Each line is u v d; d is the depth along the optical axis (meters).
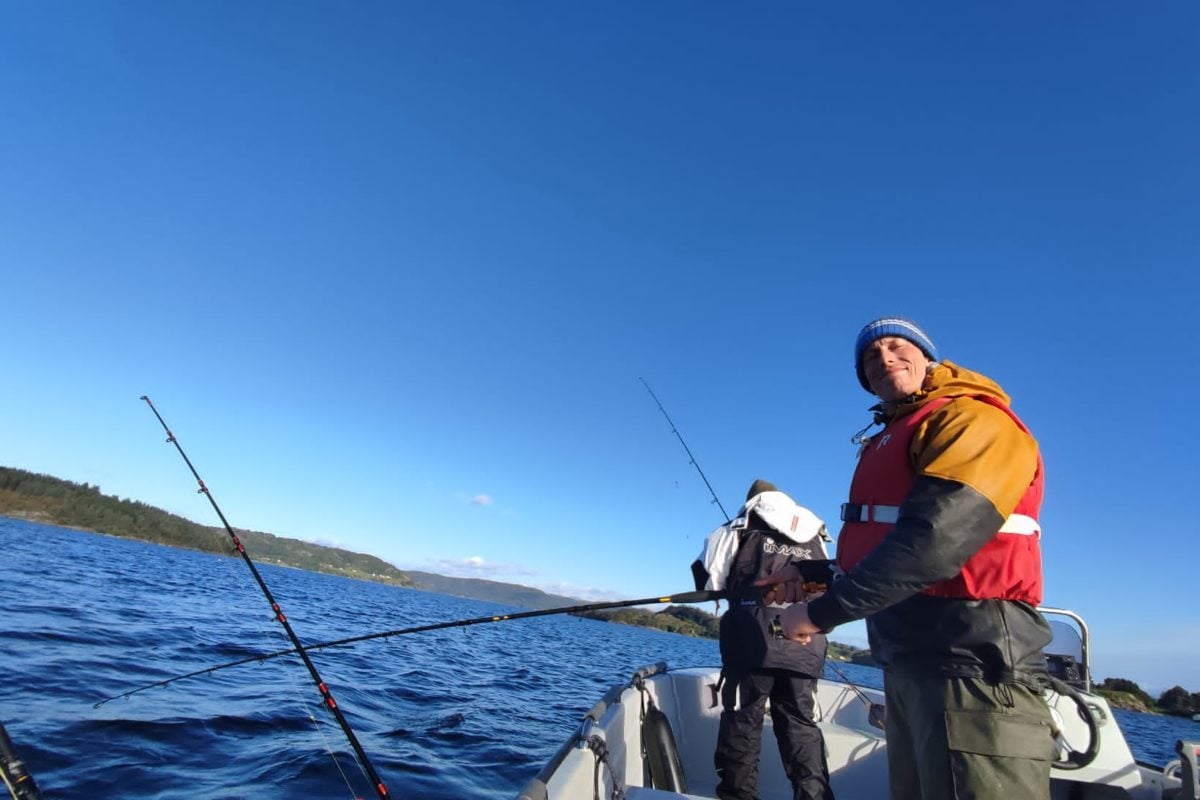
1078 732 2.74
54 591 14.20
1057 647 3.25
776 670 2.99
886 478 1.79
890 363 1.95
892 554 1.46
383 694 9.03
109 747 4.95
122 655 8.59
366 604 32.06
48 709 5.62
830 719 4.54
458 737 7.18
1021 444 1.57
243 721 6.31
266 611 18.56
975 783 1.48
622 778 2.96
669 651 32.31
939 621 1.62
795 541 3.15
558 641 27.86
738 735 3.02
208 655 9.79
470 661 15.05
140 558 37.31
